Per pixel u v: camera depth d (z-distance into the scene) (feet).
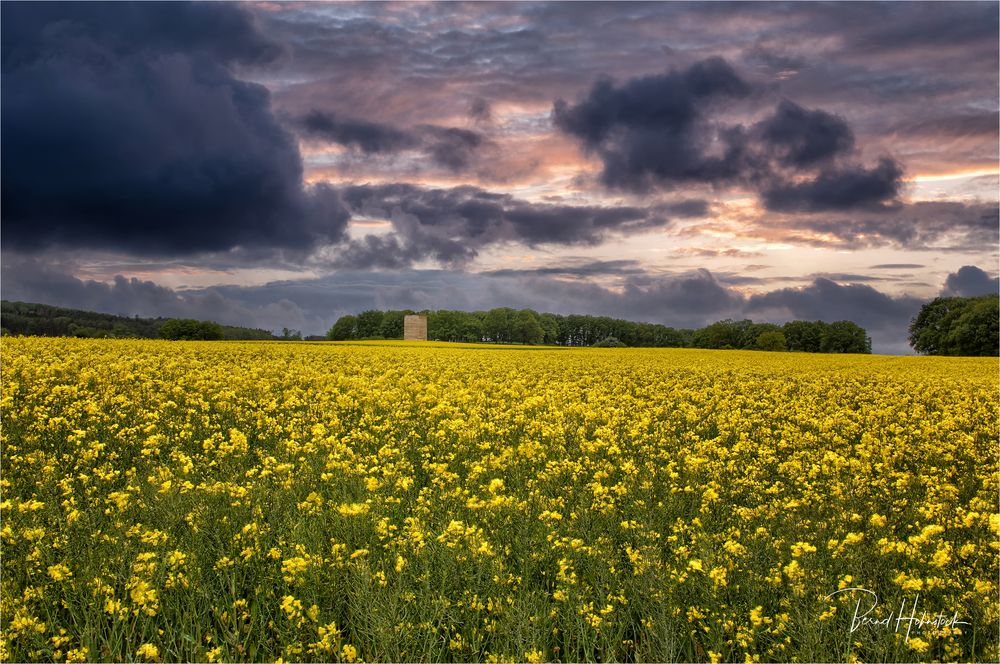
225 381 57.21
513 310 495.41
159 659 15.15
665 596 17.22
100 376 53.31
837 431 44.98
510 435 39.22
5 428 35.01
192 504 21.88
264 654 16.14
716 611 16.88
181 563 18.30
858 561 18.35
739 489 27.40
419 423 41.39
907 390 74.23
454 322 484.74
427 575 17.60
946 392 71.97
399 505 24.57
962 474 33.35
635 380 81.97
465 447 35.32
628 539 21.77
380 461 31.89
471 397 53.57
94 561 18.35
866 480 28.63
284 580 18.15
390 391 53.11
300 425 40.63
